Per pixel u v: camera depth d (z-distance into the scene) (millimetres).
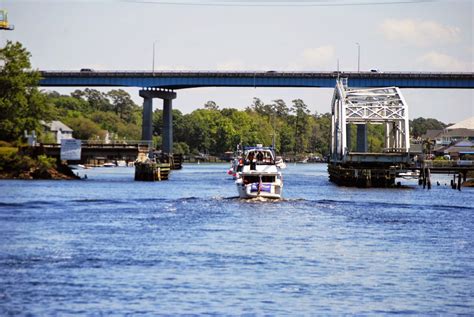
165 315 121562
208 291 134875
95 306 125375
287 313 123938
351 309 126875
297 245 179375
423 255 170000
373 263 160125
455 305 130000
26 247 172125
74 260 158000
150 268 151250
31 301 127688
